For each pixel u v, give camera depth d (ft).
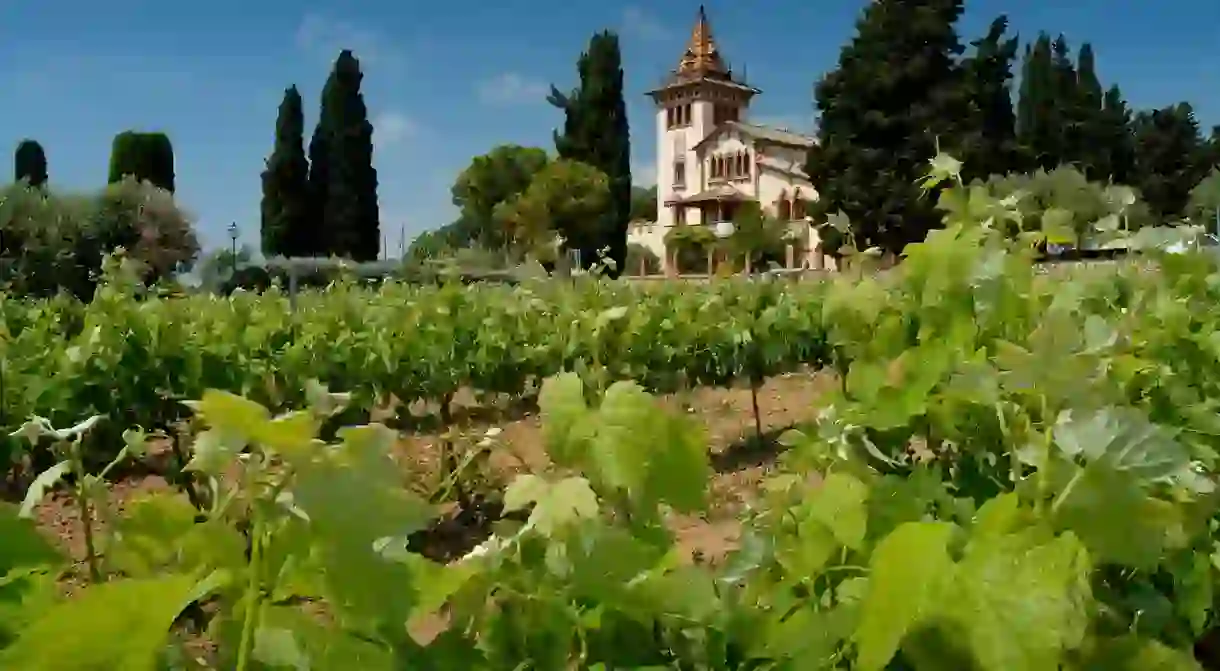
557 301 29.14
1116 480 3.33
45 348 19.69
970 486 5.31
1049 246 9.70
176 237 82.43
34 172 127.95
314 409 3.59
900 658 3.02
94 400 15.99
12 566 3.02
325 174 134.10
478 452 4.73
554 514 3.27
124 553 3.13
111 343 16.39
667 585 3.17
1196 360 7.68
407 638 2.77
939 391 5.37
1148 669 3.20
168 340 17.12
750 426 28.55
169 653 2.83
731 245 142.61
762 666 3.16
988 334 5.97
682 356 27.25
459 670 2.81
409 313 26.03
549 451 3.64
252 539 2.34
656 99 198.08
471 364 25.89
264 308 28.48
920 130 110.42
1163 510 3.35
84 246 77.05
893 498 4.28
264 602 2.39
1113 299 9.47
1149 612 4.03
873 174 112.06
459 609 3.10
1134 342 6.71
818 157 116.57
